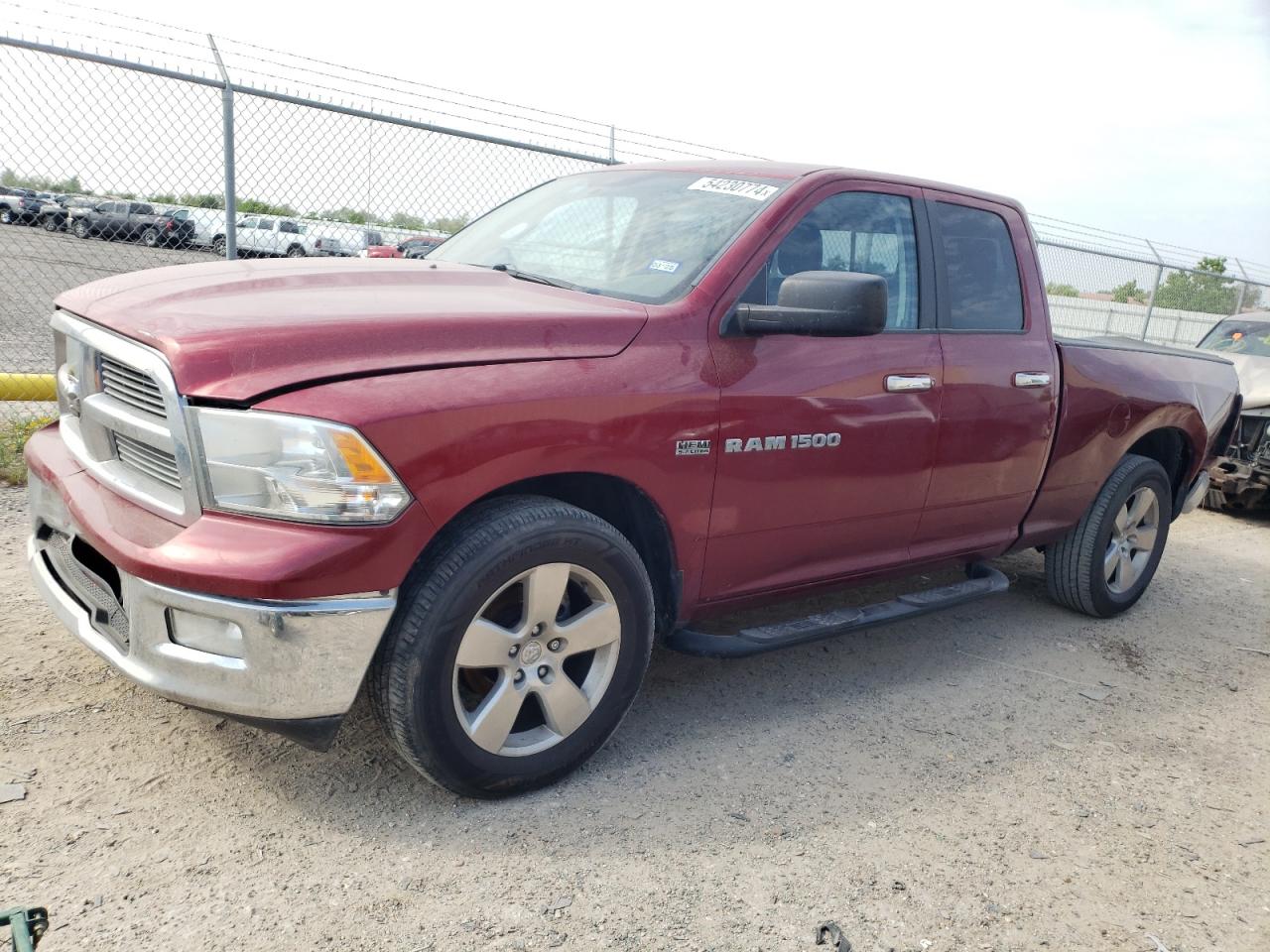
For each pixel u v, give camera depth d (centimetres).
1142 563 518
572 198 394
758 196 345
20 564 420
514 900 243
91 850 245
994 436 402
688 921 242
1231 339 896
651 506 303
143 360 245
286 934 223
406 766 297
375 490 238
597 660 297
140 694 322
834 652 429
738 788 306
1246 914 271
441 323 264
